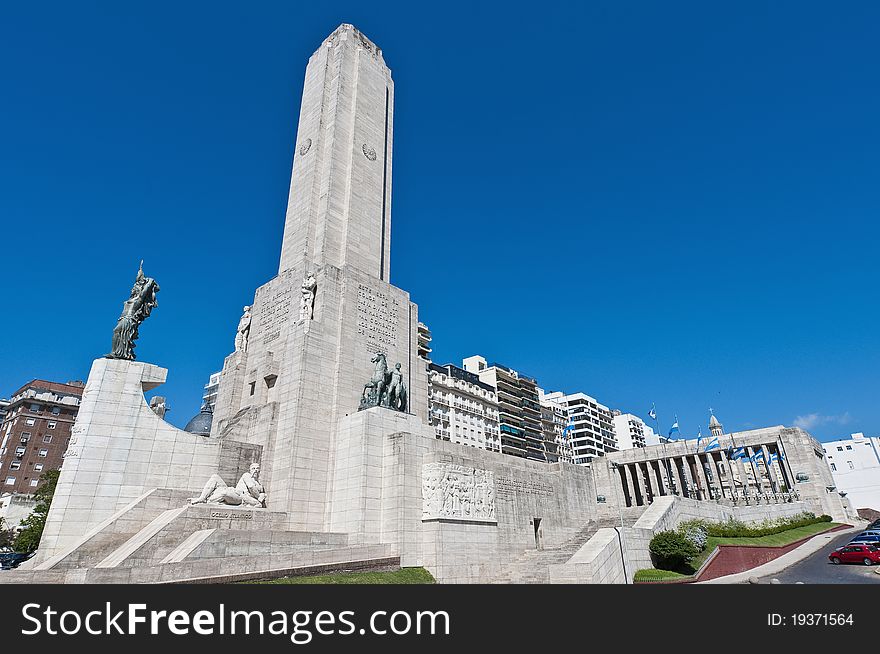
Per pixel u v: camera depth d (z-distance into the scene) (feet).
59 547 91.15
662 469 210.59
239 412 130.93
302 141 168.45
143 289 114.32
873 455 314.55
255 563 81.76
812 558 123.75
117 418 102.42
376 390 123.95
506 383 358.02
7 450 298.15
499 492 124.57
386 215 167.63
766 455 200.44
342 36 176.55
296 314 132.87
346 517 111.14
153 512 96.22
